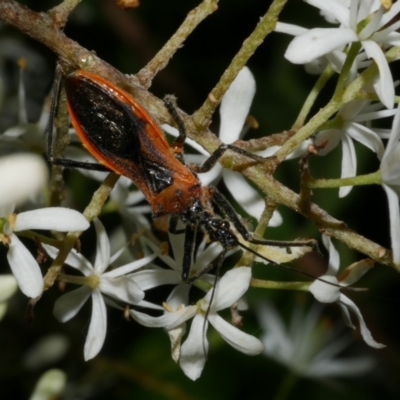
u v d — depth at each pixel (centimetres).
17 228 15
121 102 15
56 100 15
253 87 16
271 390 20
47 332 18
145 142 16
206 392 19
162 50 15
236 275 15
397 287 20
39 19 15
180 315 15
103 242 16
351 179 15
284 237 19
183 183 16
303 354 19
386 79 15
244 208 16
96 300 15
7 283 15
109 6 20
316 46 15
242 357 20
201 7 15
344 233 15
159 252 16
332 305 19
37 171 13
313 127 15
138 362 19
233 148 15
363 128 16
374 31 15
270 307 19
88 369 18
